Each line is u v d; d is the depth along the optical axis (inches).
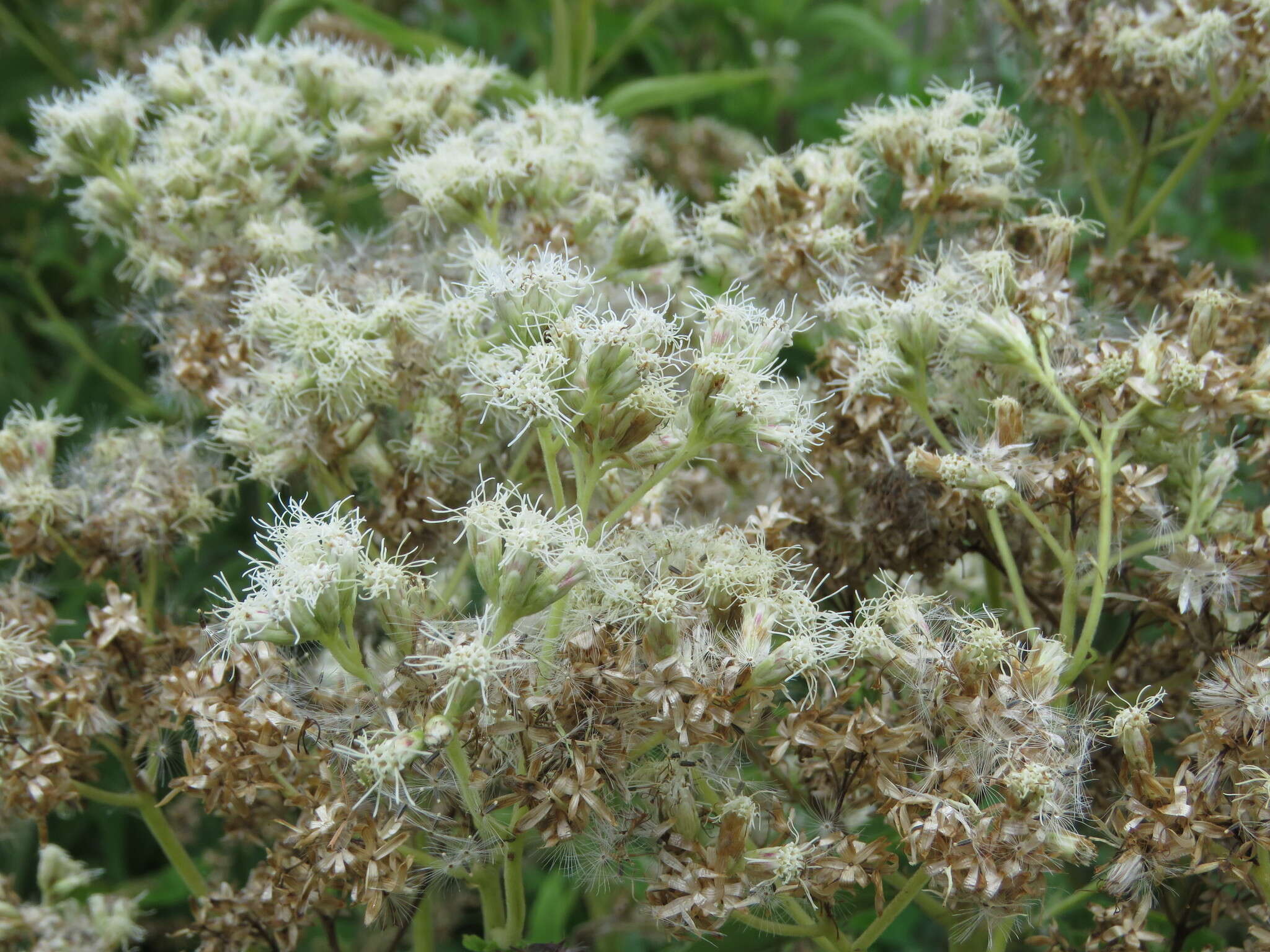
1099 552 11.8
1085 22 14.4
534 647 11.2
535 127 14.1
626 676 11.0
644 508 12.4
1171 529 12.4
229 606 11.9
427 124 14.6
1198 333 12.0
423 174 13.7
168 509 13.1
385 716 11.1
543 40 20.3
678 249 13.8
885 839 11.2
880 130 13.8
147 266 14.0
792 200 13.8
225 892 12.0
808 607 11.4
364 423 12.8
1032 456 12.1
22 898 14.9
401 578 11.2
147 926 14.6
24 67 22.1
